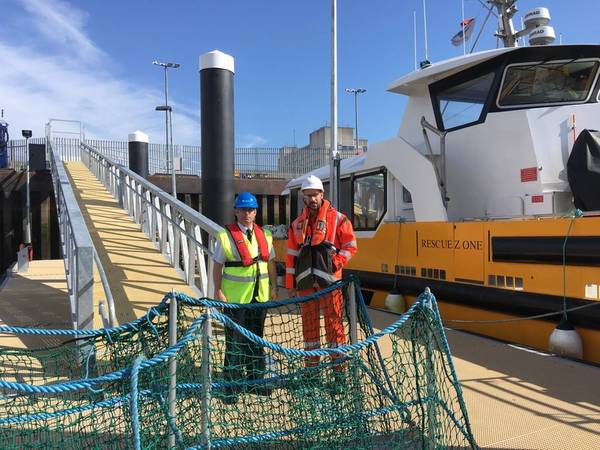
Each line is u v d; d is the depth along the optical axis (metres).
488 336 5.83
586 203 5.23
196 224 5.77
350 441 3.08
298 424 3.13
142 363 2.46
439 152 7.29
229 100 6.65
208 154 6.62
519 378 4.39
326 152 26.17
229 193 6.67
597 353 4.84
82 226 4.97
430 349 3.05
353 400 3.23
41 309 6.93
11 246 18.30
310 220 4.36
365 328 3.87
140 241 8.40
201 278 6.04
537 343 5.43
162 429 2.92
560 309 5.03
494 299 5.74
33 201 18.38
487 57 6.43
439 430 3.00
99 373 3.93
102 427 3.12
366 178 8.40
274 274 4.30
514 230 5.48
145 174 16.59
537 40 6.96
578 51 6.20
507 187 6.23
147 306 5.46
